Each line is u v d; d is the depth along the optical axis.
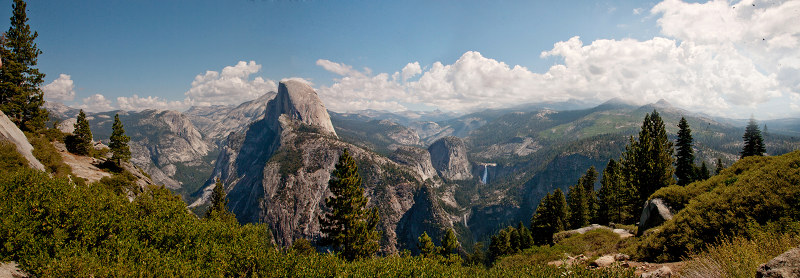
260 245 15.33
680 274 9.31
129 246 11.15
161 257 11.11
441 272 12.71
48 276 8.70
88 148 46.22
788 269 5.82
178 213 16.56
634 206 50.09
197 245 12.93
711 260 8.59
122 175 36.78
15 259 9.47
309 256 12.99
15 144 23.08
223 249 12.78
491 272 13.21
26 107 42.06
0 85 38.59
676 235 13.58
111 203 14.20
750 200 12.50
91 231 11.02
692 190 22.83
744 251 7.80
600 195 62.69
